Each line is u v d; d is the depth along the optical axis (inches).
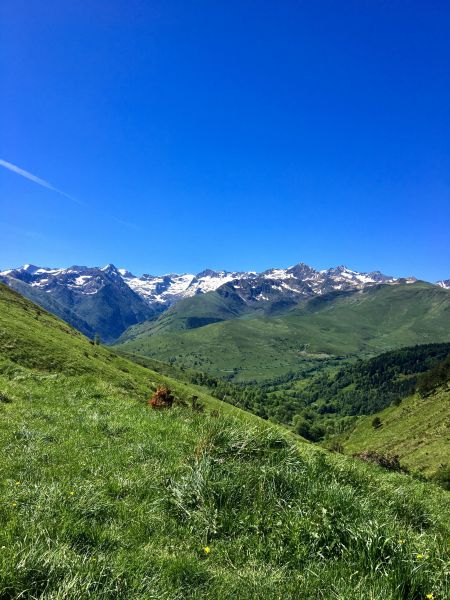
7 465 365.4
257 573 240.2
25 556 199.8
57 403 722.2
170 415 711.7
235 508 306.8
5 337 2623.0
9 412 589.6
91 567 205.2
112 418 629.9
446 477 2185.0
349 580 234.2
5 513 263.4
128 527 276.5
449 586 229.3
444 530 373.4
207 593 213.5
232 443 390.0
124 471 387.2
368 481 425.4
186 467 371.9
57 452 422.0
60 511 271.9
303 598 223.3
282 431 446.0
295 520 290.4
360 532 275.9
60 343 3282.5
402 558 251.8
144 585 208.5
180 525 292.8
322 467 405.4
